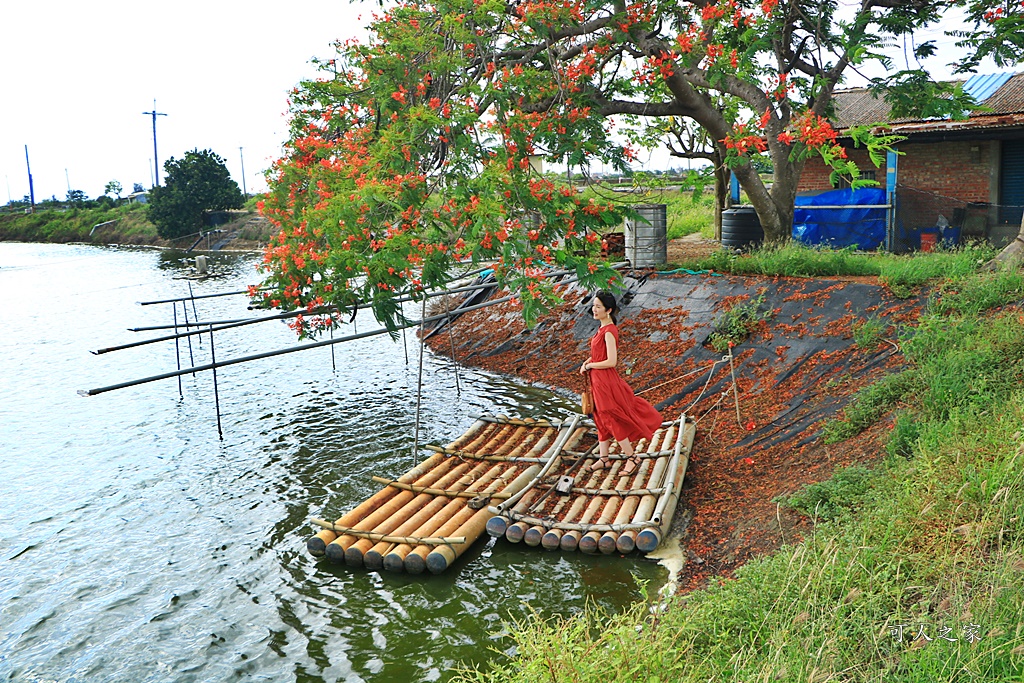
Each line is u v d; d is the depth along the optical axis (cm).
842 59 1169
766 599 421
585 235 814
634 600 565
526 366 1290
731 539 606
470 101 830
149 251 4588
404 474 830
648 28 1052
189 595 625
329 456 934
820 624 383
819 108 1238
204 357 1540
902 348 789
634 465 766
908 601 409
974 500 470
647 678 363
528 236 765
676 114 1238
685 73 1171
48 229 6569
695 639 412
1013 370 639
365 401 1172
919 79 1142
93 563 686
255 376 1362
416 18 930
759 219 1363
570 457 816
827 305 1012
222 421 1096
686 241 1909
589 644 389
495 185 761
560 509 703
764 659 367
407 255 737
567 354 1269
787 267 1143
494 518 682
